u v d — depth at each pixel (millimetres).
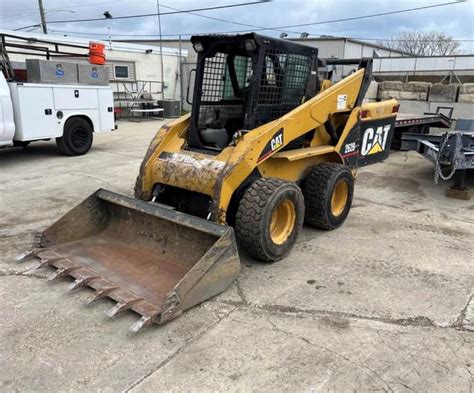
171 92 20844
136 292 3287
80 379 2545
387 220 5488
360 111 5285
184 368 2652
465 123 8570
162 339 2932
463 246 4680
